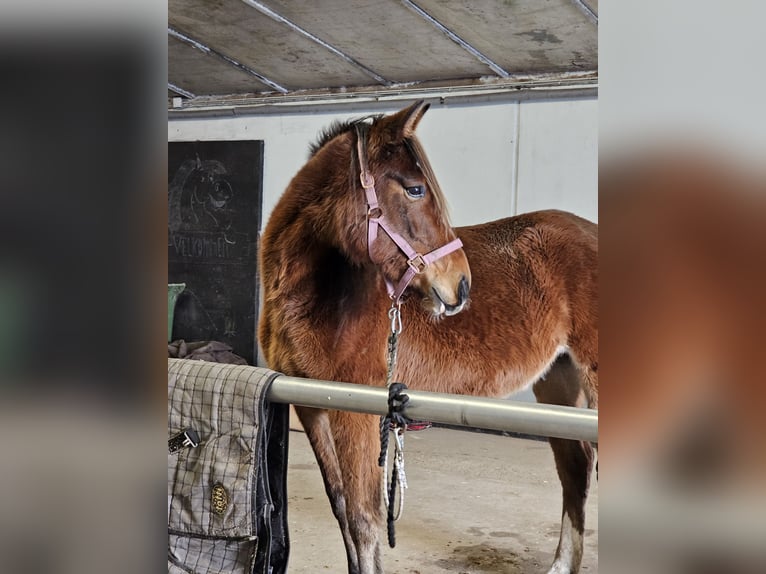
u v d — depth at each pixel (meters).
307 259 1.78
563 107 3.44
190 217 4.34
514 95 3.51
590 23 2.71
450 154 3.70
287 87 3.94
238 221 4.21
